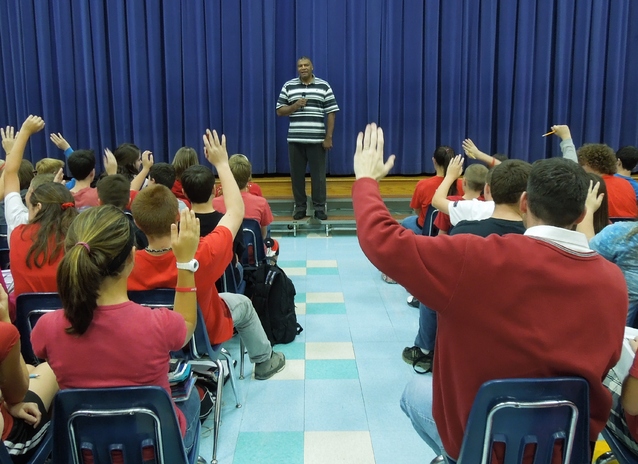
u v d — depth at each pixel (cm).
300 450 201
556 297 107
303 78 519
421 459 196
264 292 285
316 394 240
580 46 578
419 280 108
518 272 106
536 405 108
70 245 123
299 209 542
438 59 590
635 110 593
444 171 382
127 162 379
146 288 175
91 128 595
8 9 581
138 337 127
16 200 233
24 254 183
